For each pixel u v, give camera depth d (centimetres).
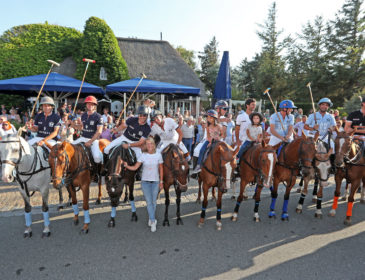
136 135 484
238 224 476
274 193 507
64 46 2114
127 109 1869
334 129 576
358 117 520
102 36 1969
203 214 461
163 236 420
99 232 429
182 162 449
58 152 368
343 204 596
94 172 478
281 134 564
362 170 462
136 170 476
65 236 413
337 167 494
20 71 1981
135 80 1155
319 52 3222
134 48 2366
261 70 3866
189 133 938
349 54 2847
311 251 379
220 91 1016
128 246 385
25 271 318
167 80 2181
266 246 392
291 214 530
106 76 2045
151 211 434
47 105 483
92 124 507
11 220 466
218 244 396
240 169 506
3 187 641
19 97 1939
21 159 370
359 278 315
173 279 307
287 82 3591
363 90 2619
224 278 311
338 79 2856
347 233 443
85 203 429
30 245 381
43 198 412
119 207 548
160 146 506
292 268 334
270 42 4066
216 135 470
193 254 365
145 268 329
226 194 656
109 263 339
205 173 452
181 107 2353
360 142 488
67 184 411
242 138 562
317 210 513
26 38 2098
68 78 1125
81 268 326
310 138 459
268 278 312
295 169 479
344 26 2889
